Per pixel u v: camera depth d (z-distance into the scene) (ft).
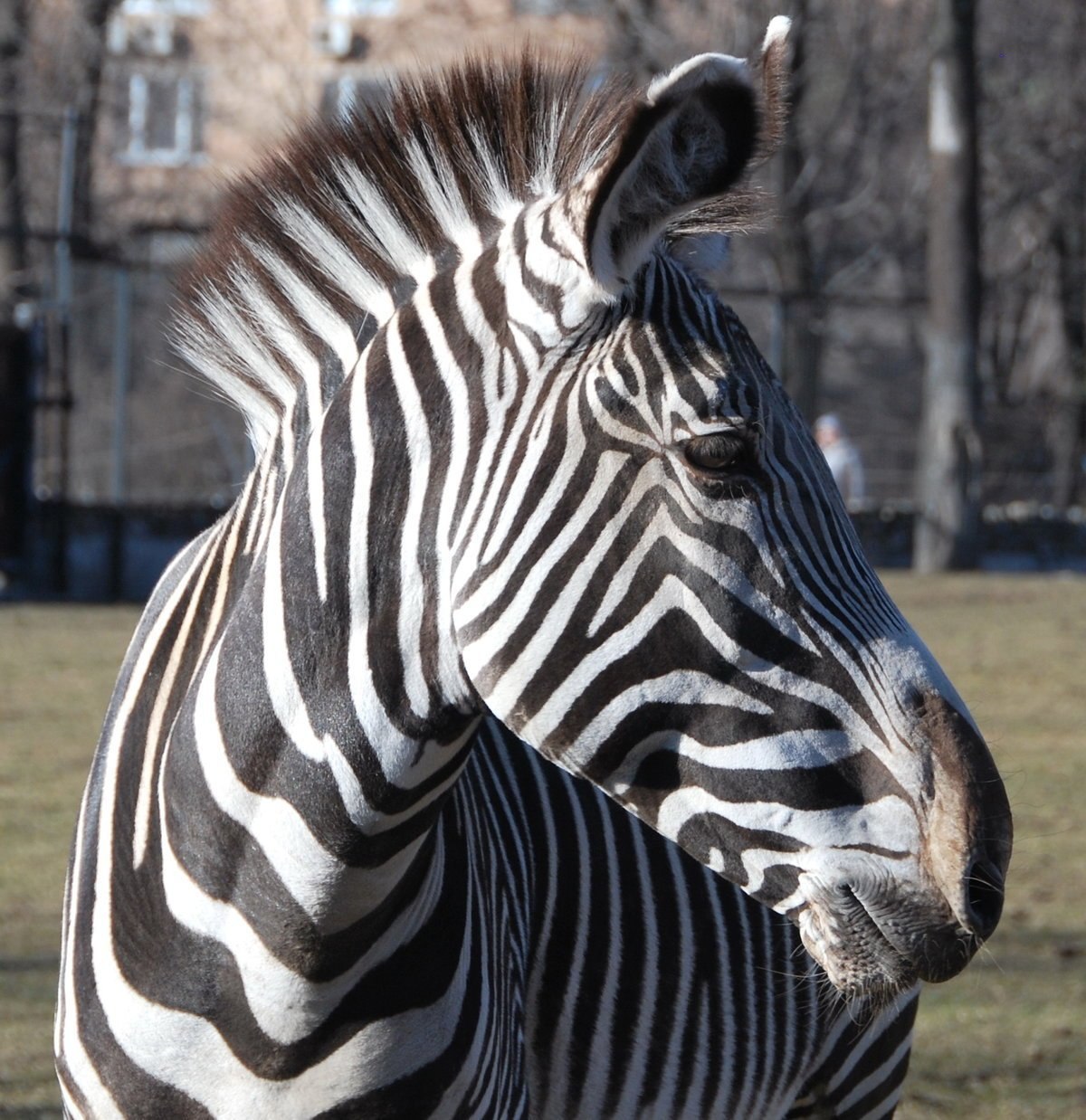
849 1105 32.32
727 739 19.26
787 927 30.40
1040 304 329.72
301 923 20.66
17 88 238.68
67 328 156.46
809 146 248.32
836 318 306.14
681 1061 27.45
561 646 19.48
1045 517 216.13
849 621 19.57
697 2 225.35
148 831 21.93
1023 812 78.69
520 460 19.75
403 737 20.51
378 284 22.12
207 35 252.83
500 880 24.03
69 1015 22.53
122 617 141.18
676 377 19.43
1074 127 282.77
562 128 21.66
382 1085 21.01
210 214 30.66
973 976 57.72
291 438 22.44
